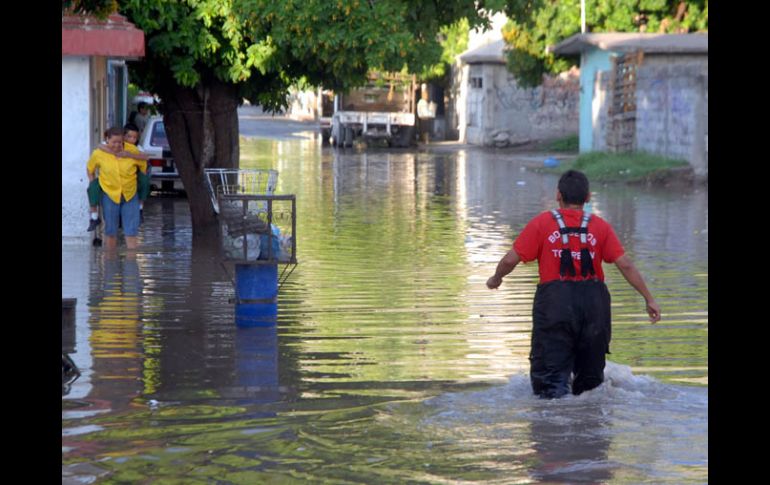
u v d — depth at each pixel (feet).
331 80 153.07
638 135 274.98
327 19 134.62
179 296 100.17
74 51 125.49
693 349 78.38
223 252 86.48
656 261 124.88
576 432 57.00
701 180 233.96
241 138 444.14
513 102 407.23
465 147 405.59
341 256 128.88
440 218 173.68
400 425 58.54
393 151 380.58
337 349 78.38
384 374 70.54
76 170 133.80
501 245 140.26
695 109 236.43
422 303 97.81
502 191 226.58
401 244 140.56
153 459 52.80
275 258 86.63
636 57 278.67
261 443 55.47
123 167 129.18
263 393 65.57
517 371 71.46
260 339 81.66
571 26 347.97
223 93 150.30
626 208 188.75
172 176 209.15
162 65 147.54
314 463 52.13
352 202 200.23
